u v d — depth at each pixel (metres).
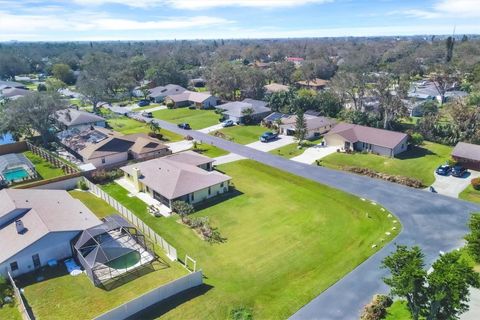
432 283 23.50
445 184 54.22
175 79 145.62
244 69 123.19
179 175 51.88
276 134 81.31
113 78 129.75
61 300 32.16
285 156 68.56
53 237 37.28
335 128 75.56
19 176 60.41
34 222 39.22
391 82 96.88
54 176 61.09
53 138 78.38
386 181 56.22
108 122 95.19
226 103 107.75
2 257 35.00
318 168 62.25
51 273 36.16
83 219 41.72
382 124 81.00
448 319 24.80
